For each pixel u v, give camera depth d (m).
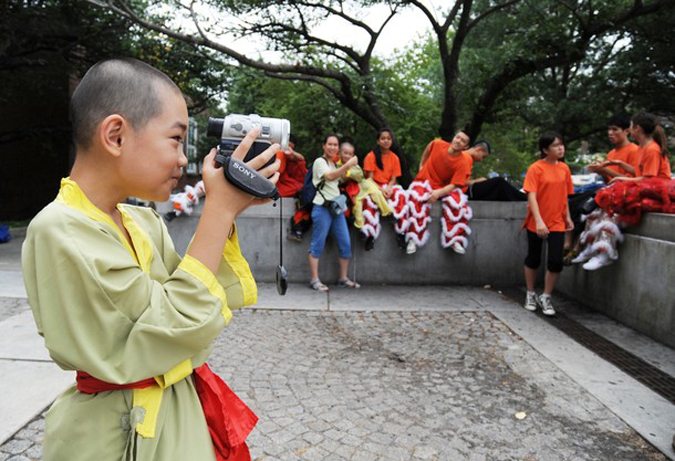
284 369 3.51
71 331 0.86
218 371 3.44
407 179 7.11
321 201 5.61
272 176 1.05
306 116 13.03
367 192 5.96
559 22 9.16
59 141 13.74
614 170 5.75
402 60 13.20
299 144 13.49
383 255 6.23
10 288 5.41
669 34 10.45
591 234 5.02
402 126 12.86
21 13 10.81
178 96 1.00
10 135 12.35
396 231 6.05
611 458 2.53
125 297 0.88
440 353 3.91
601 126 13.45
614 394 3.22
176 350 0.91
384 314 4.92
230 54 8.56
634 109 13.47
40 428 2.60
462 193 6.22
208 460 1.05
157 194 0.99
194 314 0.91
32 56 12.07
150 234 1.18
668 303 4.18
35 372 3.22
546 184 4.83
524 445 2.62
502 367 3.65
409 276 6.27
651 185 4.62
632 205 4.64
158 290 0.91
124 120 0.92
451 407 3.02
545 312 4.99
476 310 5.12
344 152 5.75
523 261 6.35
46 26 11.30
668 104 12.29
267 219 6.09
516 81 10.95
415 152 13.46
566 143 14.27
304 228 6.01
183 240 6.11
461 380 3.41
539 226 4.77
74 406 0.99
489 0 11.64
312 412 2.90
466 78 10.99
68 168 14.57
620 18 9.03
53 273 0.87
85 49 12.53
